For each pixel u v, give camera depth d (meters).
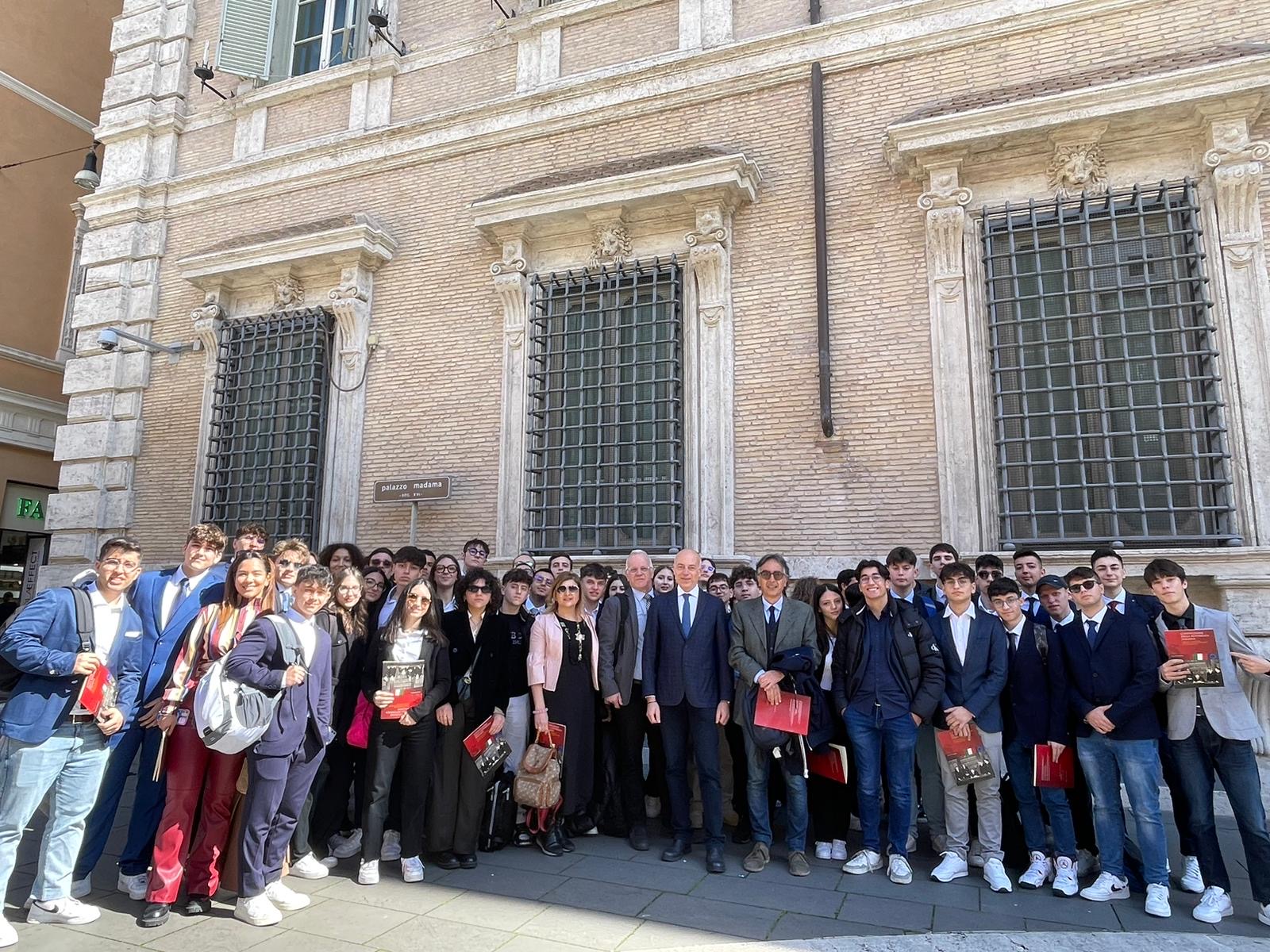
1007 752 4.91
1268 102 6.78
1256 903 4.46
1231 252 6.79
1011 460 7.35
